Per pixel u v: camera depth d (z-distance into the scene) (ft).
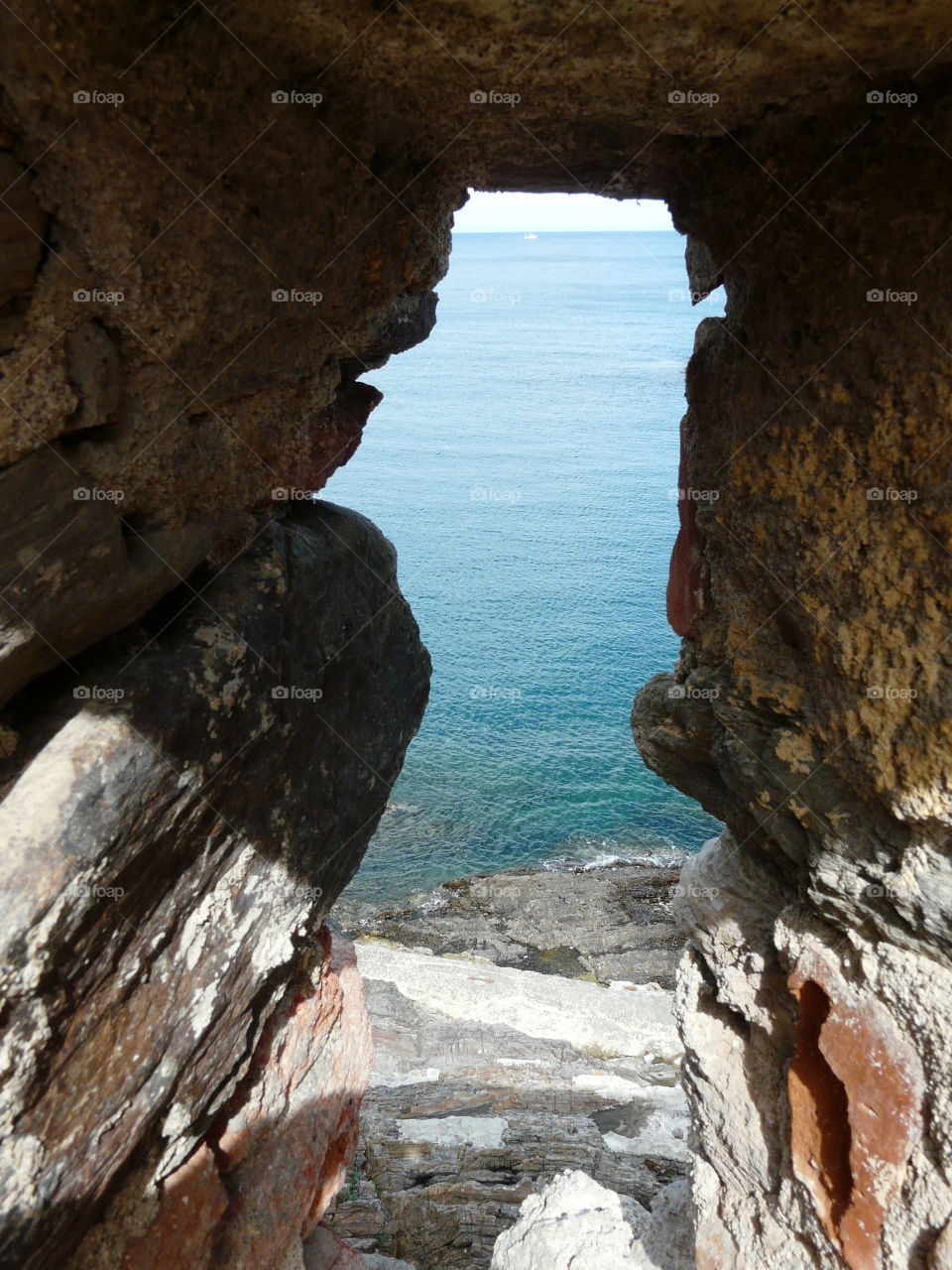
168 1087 11.50
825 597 11.14
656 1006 40.52
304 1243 17.69
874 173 10.13
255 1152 14.97
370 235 13.15
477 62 9.64
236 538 12.34
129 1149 11.11
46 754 9.18
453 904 58.85
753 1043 13.80
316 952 16.80
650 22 8.62
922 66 9.33
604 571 120.06
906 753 10.32
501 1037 35.63
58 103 7.82
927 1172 10.77
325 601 13.84
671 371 234.99
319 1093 16.57
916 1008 10.75
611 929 53.93
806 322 11.03
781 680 11.94
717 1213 14.49
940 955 10.50
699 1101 14.55
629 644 102.01
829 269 10.71
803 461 11.22
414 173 13.57
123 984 10.43
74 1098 9.95
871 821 11.00
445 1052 34.04
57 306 8.47
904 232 9.87
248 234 10.55
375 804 16.35
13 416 8.29
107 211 8.52
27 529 8.47
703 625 13.34
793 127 10.84
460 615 107.76
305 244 11.73
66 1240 10.48
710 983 14.60
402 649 16.85
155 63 8.76
